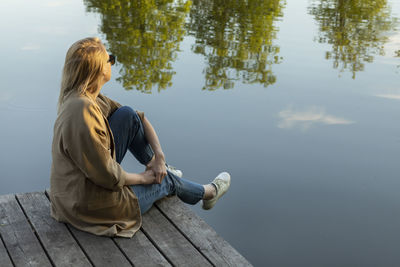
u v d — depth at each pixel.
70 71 2.24
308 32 9.59
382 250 3.12
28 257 2.31
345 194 3.77
